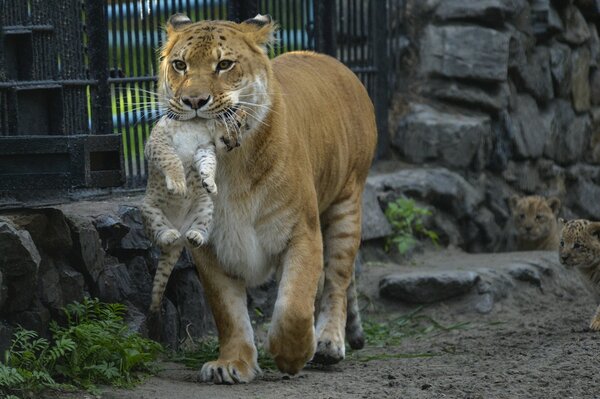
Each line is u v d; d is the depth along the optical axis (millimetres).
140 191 12766
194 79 8984
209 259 9953
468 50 19875
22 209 10031
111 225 11102
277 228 9742
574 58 22703
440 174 18781
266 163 9555
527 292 15945
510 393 9414
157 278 10320
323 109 11148
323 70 11914
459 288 15156
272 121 9602
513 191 21016
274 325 9664
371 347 12938
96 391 9141
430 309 15102
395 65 20094
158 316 11469
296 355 9766
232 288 10086
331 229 11758
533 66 21281
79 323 10070
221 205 9570
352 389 9633
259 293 13570
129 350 9781
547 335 12891
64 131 11281
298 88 10844
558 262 16953
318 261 9898
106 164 9547
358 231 11875
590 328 12969
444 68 19984
